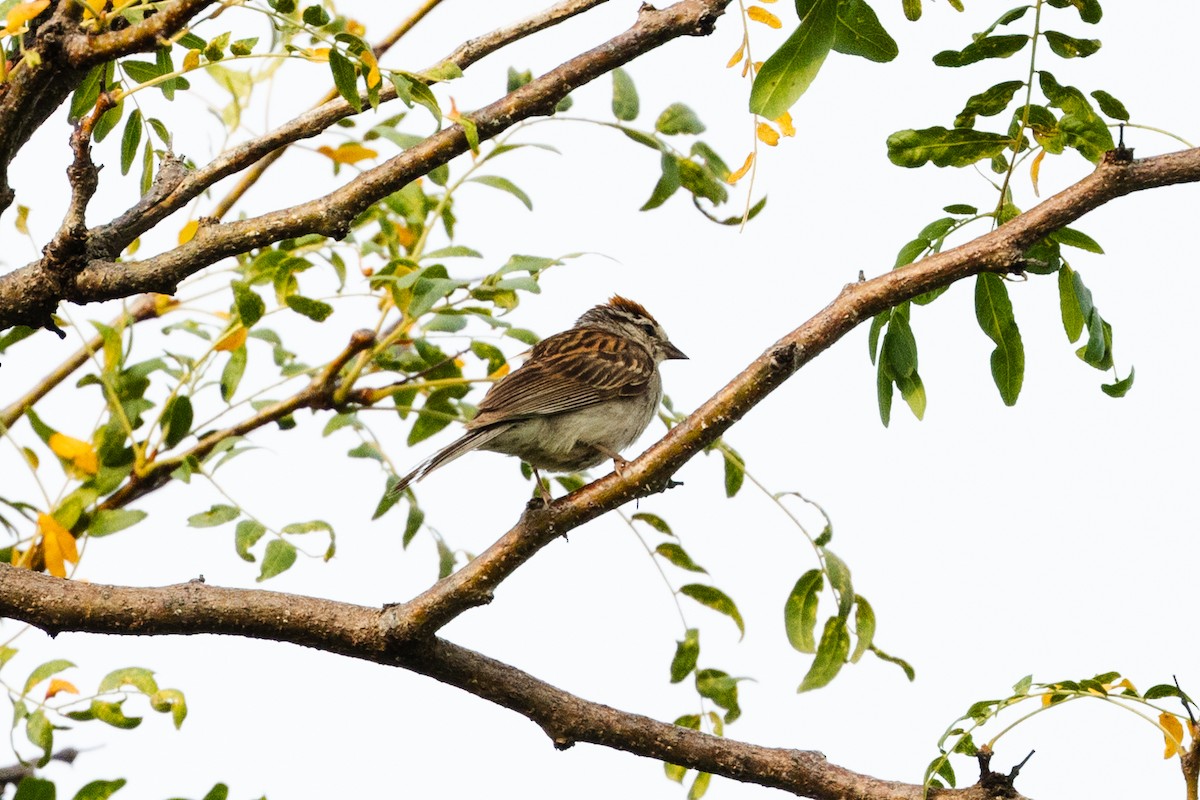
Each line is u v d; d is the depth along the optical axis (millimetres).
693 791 11859
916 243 10258
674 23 9648
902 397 10477
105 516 10945
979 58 9430
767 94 8016
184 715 9711
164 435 11422
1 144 8734
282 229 9477
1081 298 10047
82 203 9016
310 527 10789
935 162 9797
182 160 9828
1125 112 9523
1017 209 10023
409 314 11078
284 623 9125
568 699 9602
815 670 10672
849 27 8086
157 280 9305
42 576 8906
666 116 11977
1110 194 9227
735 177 8539
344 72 8625
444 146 9625
